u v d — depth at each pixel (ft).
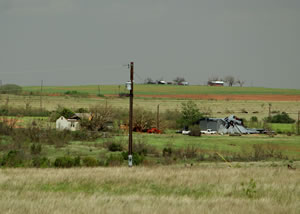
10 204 118.11
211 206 120.57
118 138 484.33
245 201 129.59
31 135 422.41
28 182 170.50
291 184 171.12
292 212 113.70
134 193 150.30
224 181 179.32
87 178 180.24
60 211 109.50
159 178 183.52
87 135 467.11
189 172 209.26
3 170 223.10
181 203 125.49
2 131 440.04
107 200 128.67
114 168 240.53
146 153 379.55
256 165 304.50
